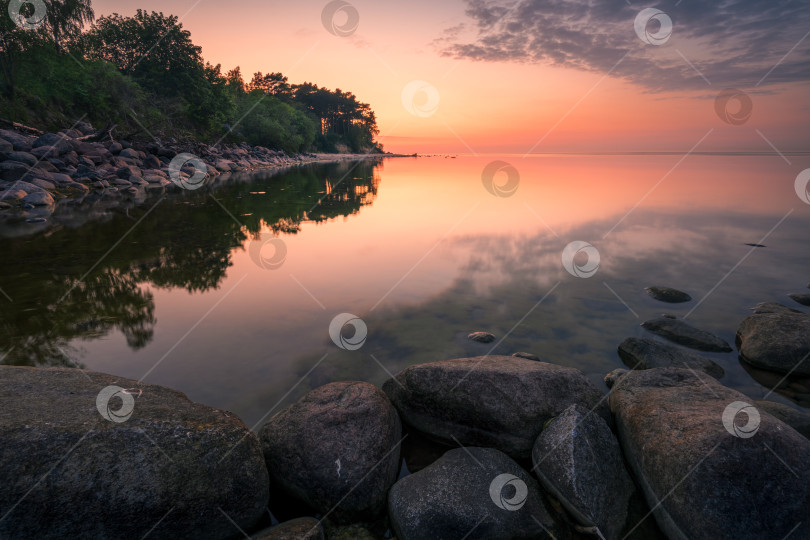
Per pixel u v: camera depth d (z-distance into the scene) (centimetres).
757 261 806
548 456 273
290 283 684
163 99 4131
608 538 235
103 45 4000
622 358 445
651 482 255
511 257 847
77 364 417
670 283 688
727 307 584
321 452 271
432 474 268
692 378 332
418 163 6475
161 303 589
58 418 235
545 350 462
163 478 227
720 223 1170
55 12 2752
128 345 461
